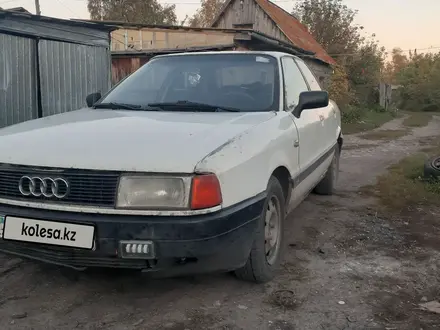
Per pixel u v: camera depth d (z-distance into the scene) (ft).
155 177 8.25
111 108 12.44
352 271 11.63
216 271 9.05
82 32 29.96
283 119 11.57
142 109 12.04
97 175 8.41
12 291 10.27
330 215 16.42
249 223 9.19
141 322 9.05
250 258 10.09
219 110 11.66
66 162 8.54
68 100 29.40
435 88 135.64
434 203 18.10
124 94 13.16
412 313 9.61
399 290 10.64
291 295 10.25
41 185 8.70
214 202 8.34
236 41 44.37
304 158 12.76
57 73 28.48
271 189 10.55
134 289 10.41
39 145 9.15
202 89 12.57
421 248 13.38
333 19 106.42
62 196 8.57
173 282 10.77
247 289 10.50
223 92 12.39
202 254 8.33
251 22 78.02
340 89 77.77
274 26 75.87
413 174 22.93
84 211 8.43
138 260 8.50
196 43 49.29
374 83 101.30
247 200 9.19
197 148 8.66
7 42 25.36
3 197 9.04
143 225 8.18
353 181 22.62
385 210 17.15
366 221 15.76
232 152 8.91
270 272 10.76
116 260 8.55
